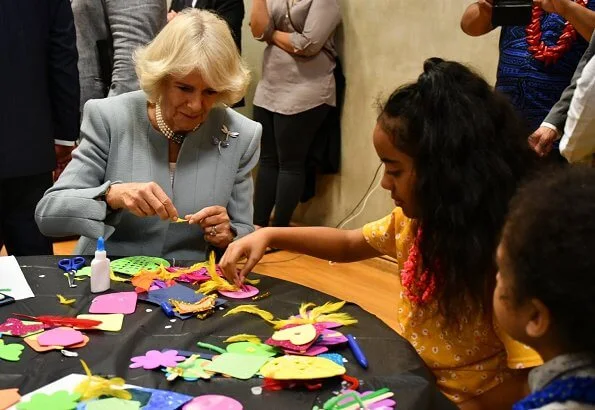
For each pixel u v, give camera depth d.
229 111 1.67
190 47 1.43
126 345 1.01
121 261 1.39
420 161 1.08
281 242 1.38
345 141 3.36
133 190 1.42
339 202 3.47
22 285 1.25
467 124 1.05
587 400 0.66
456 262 1.06
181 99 1.48
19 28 1.89
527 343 0.75
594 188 0.68
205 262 1.41
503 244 0.74
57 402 0.83
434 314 1.18
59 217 1.45
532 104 1.92
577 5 1.72
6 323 1.07
